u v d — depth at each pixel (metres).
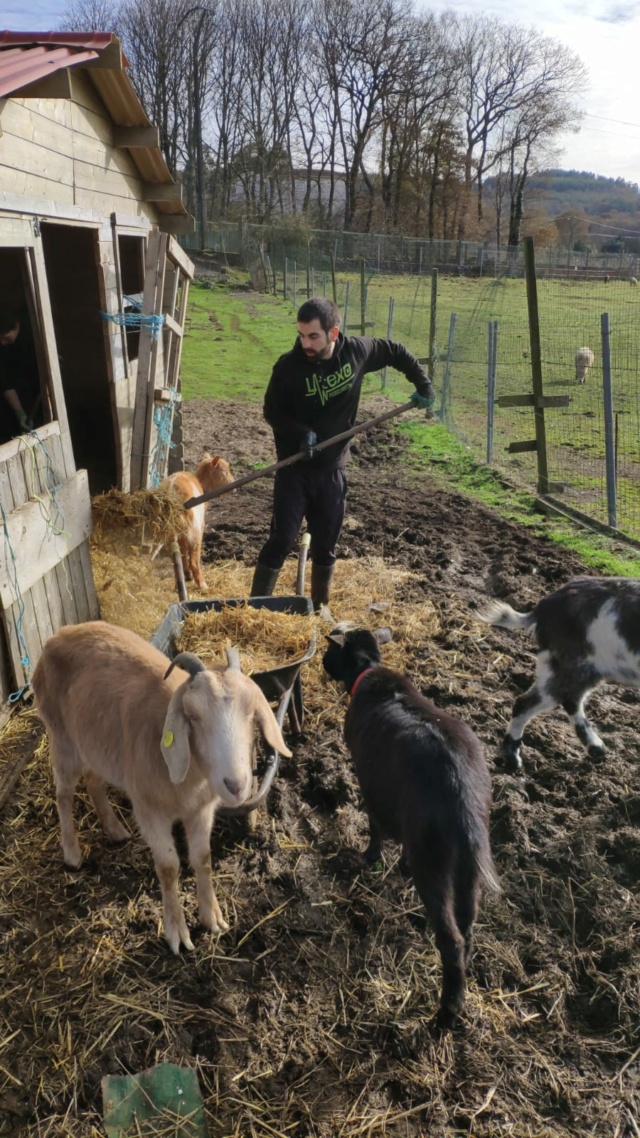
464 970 3.34
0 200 4.88
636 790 4.86
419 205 68.75
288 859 4.33
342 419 6.12
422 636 6.76
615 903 4.05
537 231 69.44
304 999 3.54
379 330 23.16
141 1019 3.43
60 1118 3.08
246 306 34.50
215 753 3.20
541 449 10.62
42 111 5.72
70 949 3.74
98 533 6.55
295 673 4.63
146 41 65.25
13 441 5.20
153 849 3.65
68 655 4.17
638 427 13.70
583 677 5.03
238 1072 3.24
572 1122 3.11
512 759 5.11
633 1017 3.50
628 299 32.09
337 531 6.48
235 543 8.88
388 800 3.68
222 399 16.89
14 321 7.00
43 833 4.45
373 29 65.06
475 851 3.34
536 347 10.30
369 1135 3.03
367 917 3.95
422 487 11.21
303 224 48.03
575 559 8.47
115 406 7.52
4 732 5.10
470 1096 3.18
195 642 5.07
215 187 71.50
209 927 3.83
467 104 69.19
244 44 67.25
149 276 7.18
